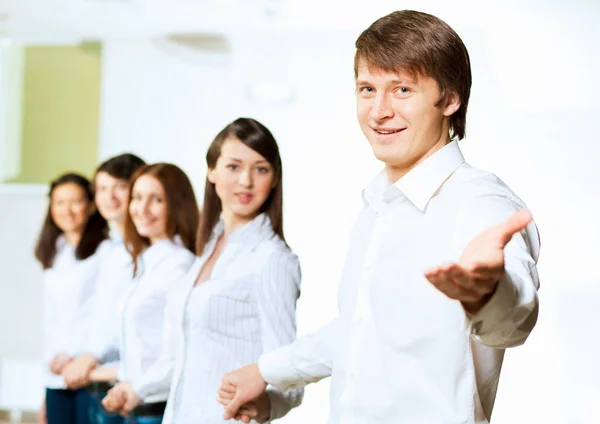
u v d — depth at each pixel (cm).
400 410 132
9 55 604
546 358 542
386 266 137
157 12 554
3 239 593
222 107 589
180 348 206
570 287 546
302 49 583
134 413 241
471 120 562
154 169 264
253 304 201
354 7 538
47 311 341
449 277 99
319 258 572
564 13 537
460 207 132
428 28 137
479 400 132
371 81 139
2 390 581
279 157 210
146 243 268
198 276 212
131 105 597
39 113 602
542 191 554
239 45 589
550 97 555
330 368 163
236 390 172
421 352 131
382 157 140
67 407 325
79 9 552
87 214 342
